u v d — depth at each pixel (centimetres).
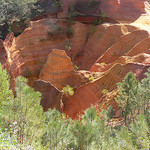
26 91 884
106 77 3120
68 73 4044
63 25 5925
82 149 693
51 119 878
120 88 1742
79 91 3189
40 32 5353
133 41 4656
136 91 1460
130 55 4200
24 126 865
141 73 2733
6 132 750
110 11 6262
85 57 5409
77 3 6600
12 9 6091
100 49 5250
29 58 4794
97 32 5684
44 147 811
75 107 3077
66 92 3259
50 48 5247
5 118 841
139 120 730
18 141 765
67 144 764
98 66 4347
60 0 6850
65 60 4047
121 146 662
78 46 5669
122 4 6341
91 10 6469
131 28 5216
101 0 6519
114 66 3133
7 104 884
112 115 1789
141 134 692
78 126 699
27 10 6400
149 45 4122
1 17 6019
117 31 5203
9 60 4231
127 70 2942
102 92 2881
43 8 6944
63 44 5516
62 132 795
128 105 1555
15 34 6247
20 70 4525
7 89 1210
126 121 1565
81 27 5962
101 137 716
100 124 731
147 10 6738
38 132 881
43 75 4081
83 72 4047
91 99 2972
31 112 887
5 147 603
